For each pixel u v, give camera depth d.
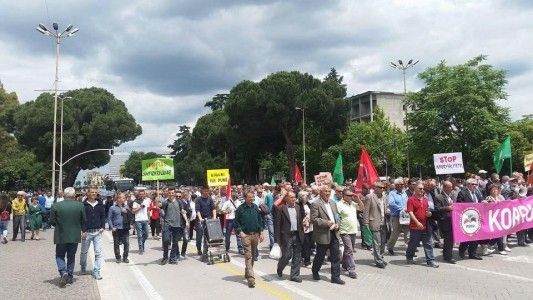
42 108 62.75
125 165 173.25
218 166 79.62
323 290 9.21
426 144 44.16
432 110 43.06
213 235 13.23
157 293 9.33
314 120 57.53
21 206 20.88
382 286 9.46
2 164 65.12
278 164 63.75
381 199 13.55
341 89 58.81
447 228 12.23
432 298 8.35
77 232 10.30
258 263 12.82
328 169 59.03
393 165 59.41
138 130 72.31
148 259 14.28
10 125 76.31
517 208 13.54
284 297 8.66
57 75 46.81
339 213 10.66
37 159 66.25
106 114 68.06
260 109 55.62
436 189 15.51
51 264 13.41
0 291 9.63
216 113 79.19
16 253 16.08
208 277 10.99
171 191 13.47
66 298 8.94
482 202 12.90
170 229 13.31
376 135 58.81
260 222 10.07
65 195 10.36
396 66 48.81
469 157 42.75
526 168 20.38
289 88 55.12
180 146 134.88
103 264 13.38
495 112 43.25
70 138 63.25
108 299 8.83
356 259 12.93
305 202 10.77
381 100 90.75
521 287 9.12
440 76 43.75
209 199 14.77
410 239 12.07
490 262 12.09
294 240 10.33
